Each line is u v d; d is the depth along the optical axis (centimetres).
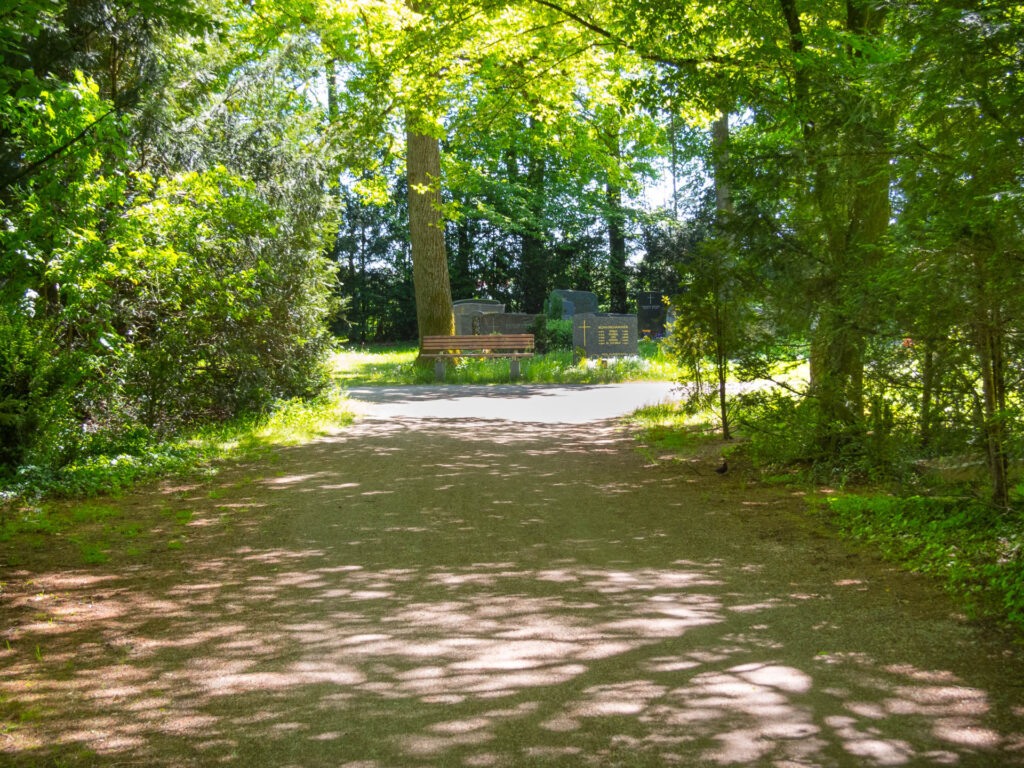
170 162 1214
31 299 961
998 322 553
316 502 788
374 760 311
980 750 308
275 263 1325
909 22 541
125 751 320
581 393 1825
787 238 849
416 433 1240
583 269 5350
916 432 733
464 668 397
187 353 1184
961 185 559
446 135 1700
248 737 330
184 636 446
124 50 1098
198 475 911
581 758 309
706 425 1212
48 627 460
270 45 1384
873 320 707
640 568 570
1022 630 425
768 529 665
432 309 2509
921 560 548
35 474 829
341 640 438
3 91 765
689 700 357
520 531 679
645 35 1025
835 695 359
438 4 1232
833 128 751
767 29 884
